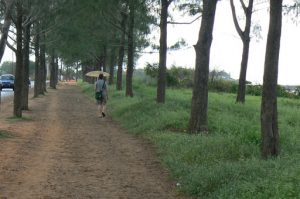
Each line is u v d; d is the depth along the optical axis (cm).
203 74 1612
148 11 2638
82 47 3944
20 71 2211
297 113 2377
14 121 2098
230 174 884
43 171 1077
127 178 1034
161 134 1545
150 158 1263
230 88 5228
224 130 1559
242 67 2842
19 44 2184
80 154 1313
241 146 1179
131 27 3206
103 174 1068
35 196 867
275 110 1055
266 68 1052
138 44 3575
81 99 4275
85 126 2017
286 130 1577
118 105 2750
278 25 1042
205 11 1633
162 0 2403
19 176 1019
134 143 1523
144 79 5931
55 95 4891
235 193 772
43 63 4844
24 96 2758
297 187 704
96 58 5888
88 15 2616
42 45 4191
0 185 938
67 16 2598
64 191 910
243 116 2038
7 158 1205
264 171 846
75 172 1079
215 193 825
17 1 1875
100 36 3562
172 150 1250
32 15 2383
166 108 2080
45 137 1625
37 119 2262
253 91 4784
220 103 2638
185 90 4559
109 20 3114
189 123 1611
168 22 2427
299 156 1009
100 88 2480
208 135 1454
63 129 1880
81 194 893
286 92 4828
